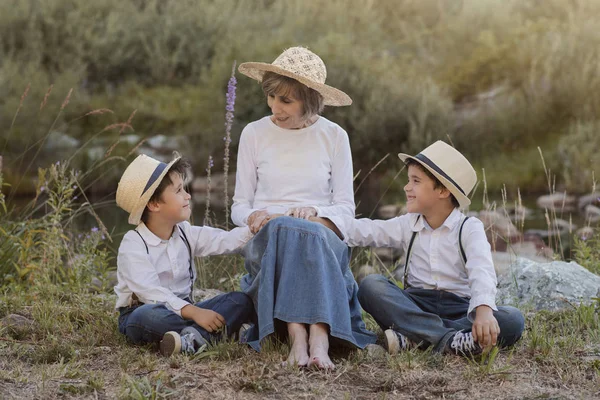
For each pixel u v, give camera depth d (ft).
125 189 10.04
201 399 8.05
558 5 44.19
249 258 9.80
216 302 9.98
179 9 46.09
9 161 35.27
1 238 15.20
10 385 8.34
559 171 33.91
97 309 12.32
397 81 38.40
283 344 9.33
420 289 10.26
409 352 9.20
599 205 29.68
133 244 10.13
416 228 10.32
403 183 34.68
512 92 38.60
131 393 7.94
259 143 11.05
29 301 12.76
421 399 8.16
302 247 9.23
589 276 13.05
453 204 10.19
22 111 37.29
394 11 49.39
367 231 10.46
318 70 10.62
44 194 32.91
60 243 15.65
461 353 9.49
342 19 46.78
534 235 23.36
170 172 10.13
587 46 38.93
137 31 44.45
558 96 37.14
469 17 44.93
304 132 10.95
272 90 10.48
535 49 39.58
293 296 9.08
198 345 9.57
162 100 41.11
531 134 36.76
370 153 35.96
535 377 8.87
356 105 36.70
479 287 9.39
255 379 8.43
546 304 12.53
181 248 10.40
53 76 40.83
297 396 8.13
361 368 9.01
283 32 44.19
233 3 48.55
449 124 36.88
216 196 34.53
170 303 9.77
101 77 42.65
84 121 38.81
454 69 41.83
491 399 8.15
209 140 37.22
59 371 8.79
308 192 10.80
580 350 9.88
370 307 10.07
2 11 42.80
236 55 40.14
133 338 9.98
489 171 35.01
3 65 40.42
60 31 43.01
